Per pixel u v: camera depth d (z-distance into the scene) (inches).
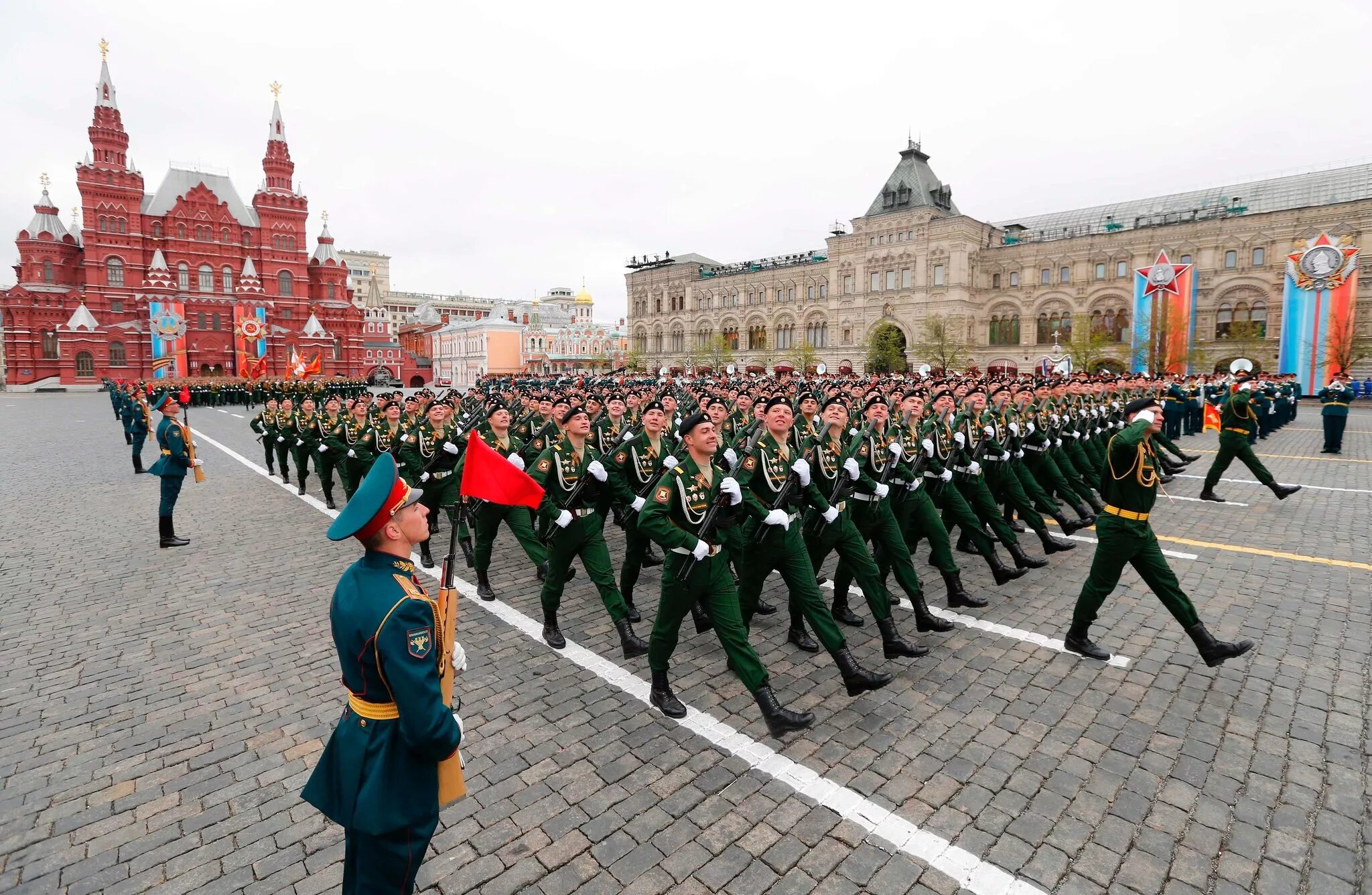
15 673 256.8
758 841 165.6
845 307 2610.7
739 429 521.7
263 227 3075.8
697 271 3245.6
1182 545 406.6
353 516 111.7
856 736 209.8
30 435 1098.7
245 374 2891.2
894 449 277.9
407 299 5940.0
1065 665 254.1
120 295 2795.3
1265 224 1894.7
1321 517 471.2
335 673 257.0
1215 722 213.3
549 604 277.0
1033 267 2304.4
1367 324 1769.2
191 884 154.3
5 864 160.2
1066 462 464.8
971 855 159.5
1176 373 1899.6
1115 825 168.6
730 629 209.5
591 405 584.1
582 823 172.6
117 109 2810.0
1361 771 187.9
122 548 429.4
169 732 216.2
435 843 165.6
